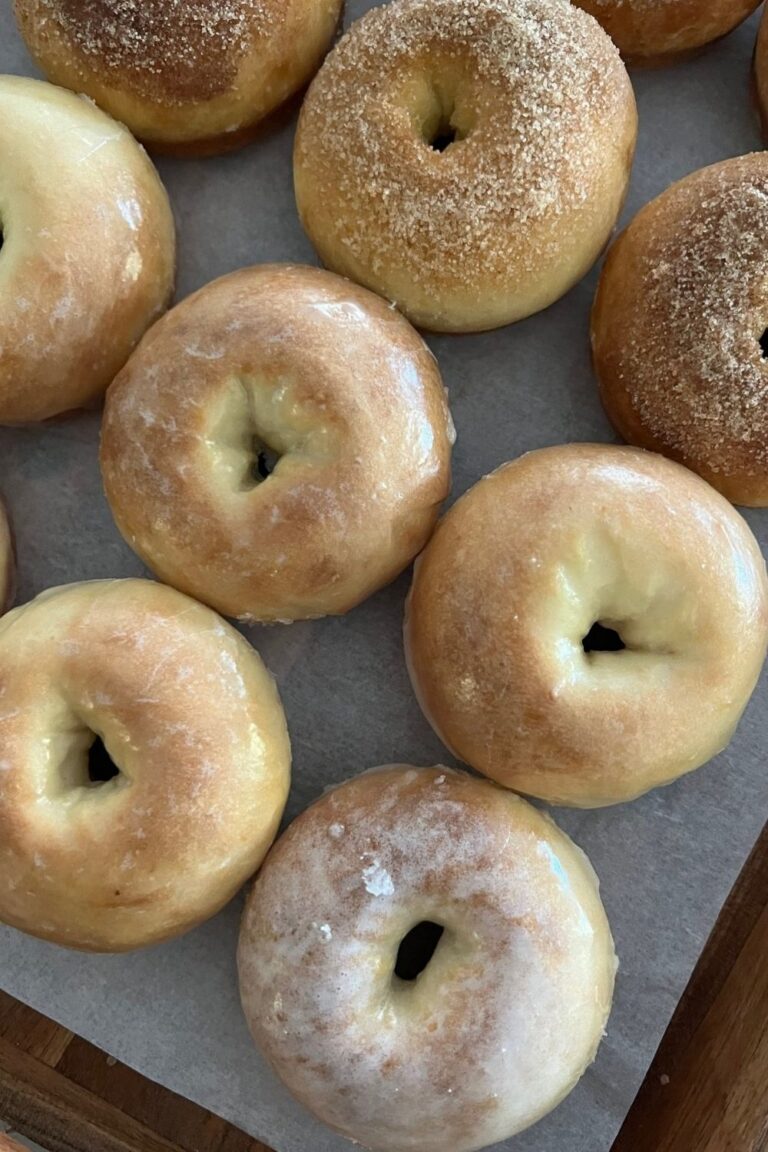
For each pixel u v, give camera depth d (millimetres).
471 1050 329
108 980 368
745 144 381
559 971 332
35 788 332
